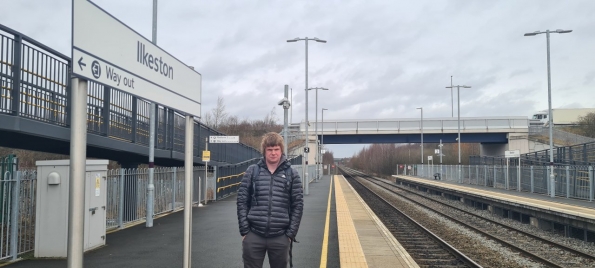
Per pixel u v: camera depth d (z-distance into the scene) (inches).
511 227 657.6
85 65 139.9
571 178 1013.8
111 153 552.4
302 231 508.4
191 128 221.9
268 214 182.5
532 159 1492.4
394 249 418.0
